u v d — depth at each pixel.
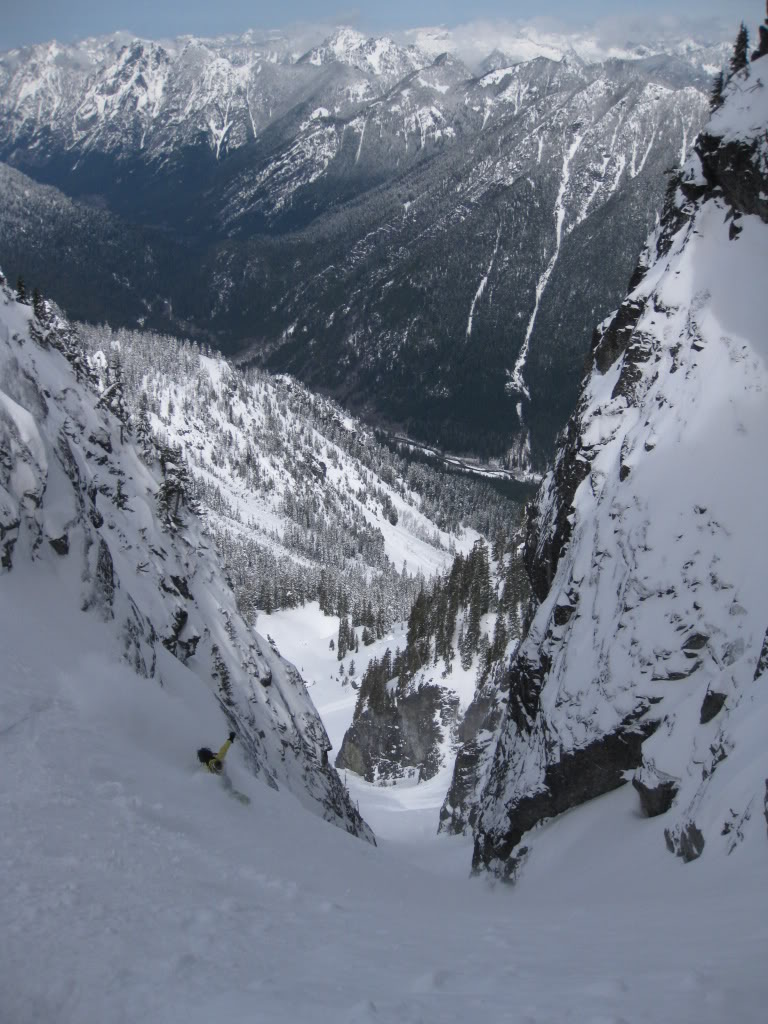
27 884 10.33
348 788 106.12
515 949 10.47
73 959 8.50
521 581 106.31
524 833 36.75
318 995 7.79
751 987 7.32
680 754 28.03
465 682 108.69
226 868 13.34
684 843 23.66
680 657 30.39
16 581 24.34
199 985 8.02
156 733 21.31
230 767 23.03
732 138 37.28
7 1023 7.40
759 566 29.09
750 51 42.62
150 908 10.37
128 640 28.83
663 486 34.28
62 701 19.39
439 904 19.50
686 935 11.10
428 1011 7.18
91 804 14.32
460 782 75.56
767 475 30.94
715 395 34.25
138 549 42.97
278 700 53.47
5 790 13.66
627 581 33.94
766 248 36.38
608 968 8.84
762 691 25.05
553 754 34.72
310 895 13.00
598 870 28.16
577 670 35.44
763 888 15.82
